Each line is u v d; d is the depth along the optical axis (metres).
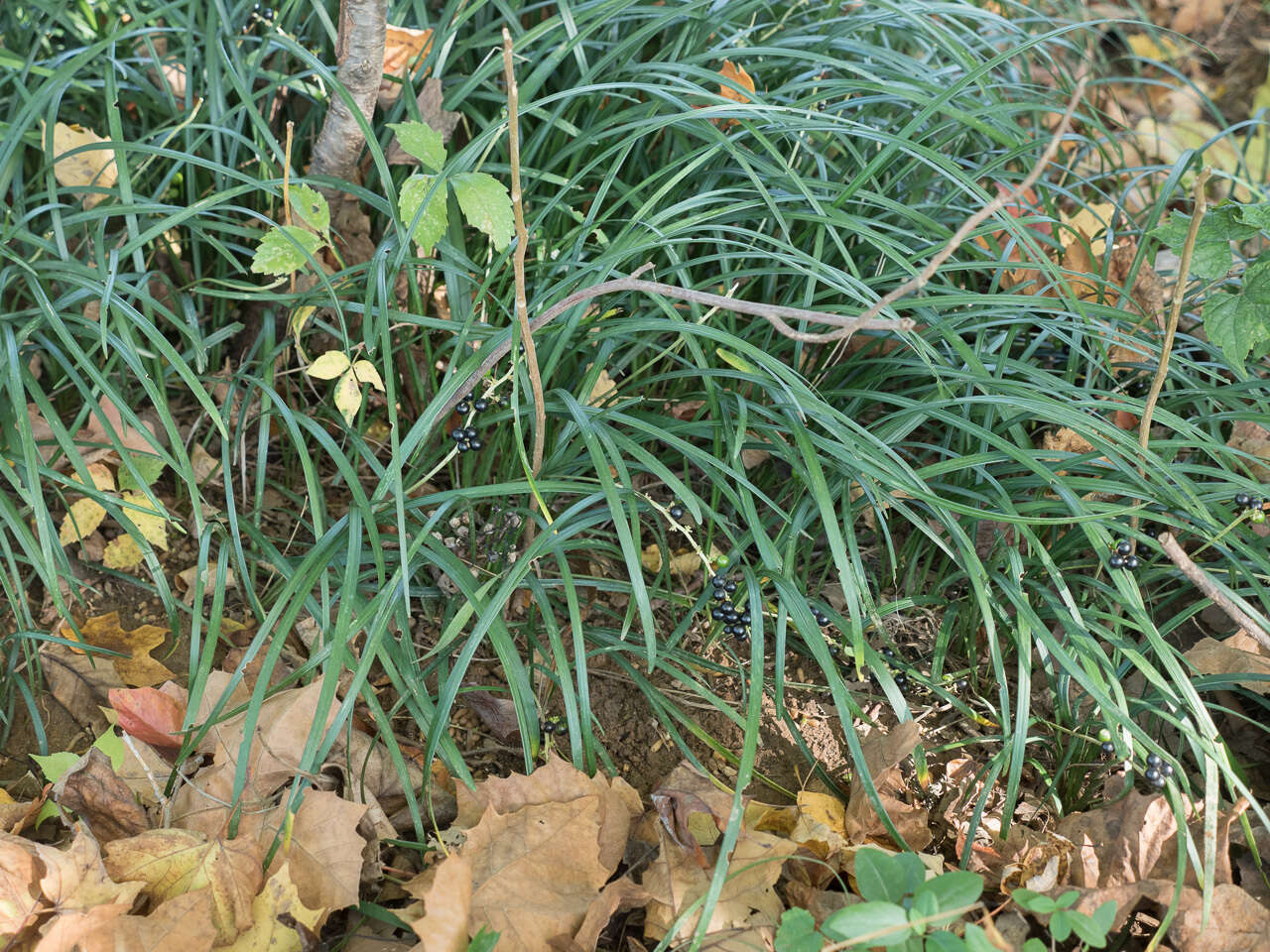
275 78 1.42
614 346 1.33
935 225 1.38
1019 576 1.27
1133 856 1.21
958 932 1.17
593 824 1.19
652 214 1.44
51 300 1.36
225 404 1.35
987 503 1.35
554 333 1.32
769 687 1.35
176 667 1.34
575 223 1.45
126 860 1.15
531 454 1.35
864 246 1.45
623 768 1.31
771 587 1.30
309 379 1.44
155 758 1.23
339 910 1.19
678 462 1.44
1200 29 2.06
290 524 1.41
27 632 1.27
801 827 1.22
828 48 1.52
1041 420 1.43
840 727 1.33
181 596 1.37
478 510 1.40
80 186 1.36
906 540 1.42
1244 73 1.97
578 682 1.23
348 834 1.18
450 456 1.29
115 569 1.37
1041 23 1.79
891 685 1.24
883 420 1.34
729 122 1.45
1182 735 1.33
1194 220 1.16
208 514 1.37
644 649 1.30
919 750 1.26
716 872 1.12
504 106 1.47
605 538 1.41
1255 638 1.24
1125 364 1.41
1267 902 1.22
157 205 1.32
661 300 1.33
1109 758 1.30
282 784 1.22
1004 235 1.51
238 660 1.32
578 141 1.40
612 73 1.43
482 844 1.18
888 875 1.12
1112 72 2.00
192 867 1.16
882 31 1.62
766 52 1.43
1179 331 1.49
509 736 1.31
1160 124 1.88
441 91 1.41
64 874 1.12
